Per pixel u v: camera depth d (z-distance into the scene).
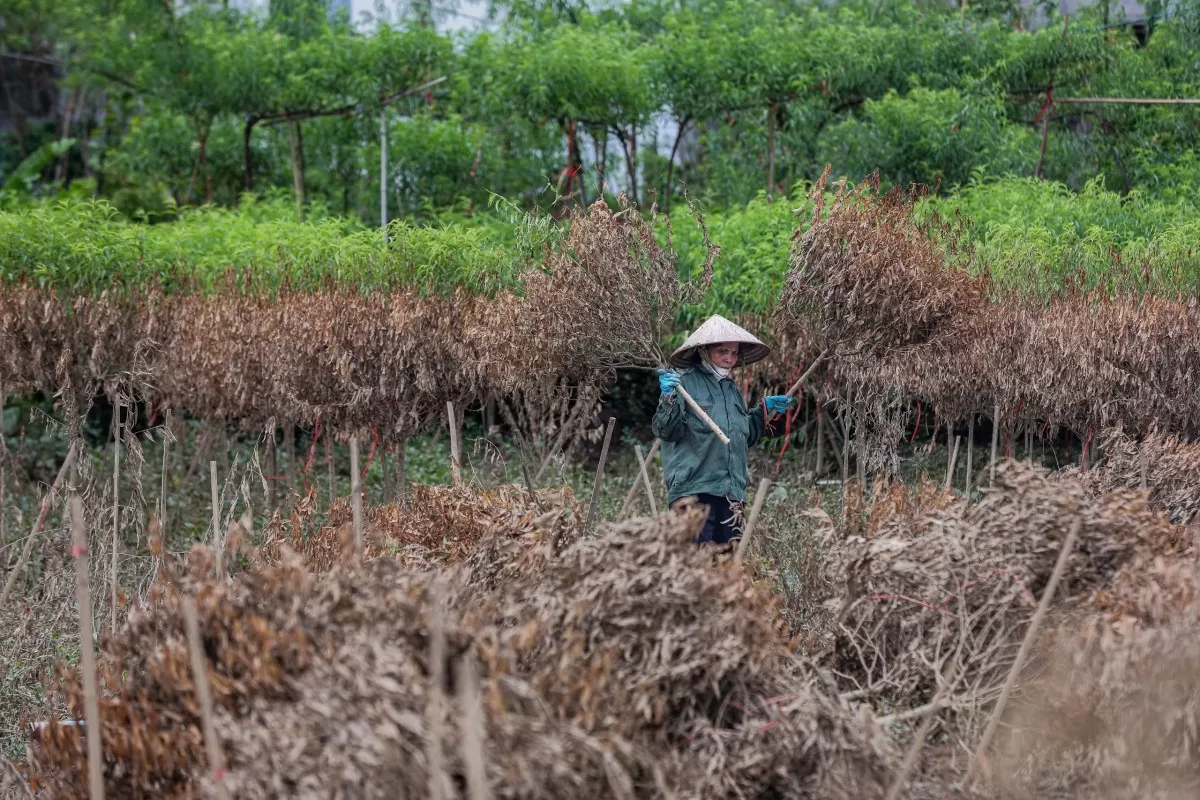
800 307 9.97
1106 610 5.87
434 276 12.95
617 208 20.64
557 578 5.80
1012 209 15.02
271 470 12.50
